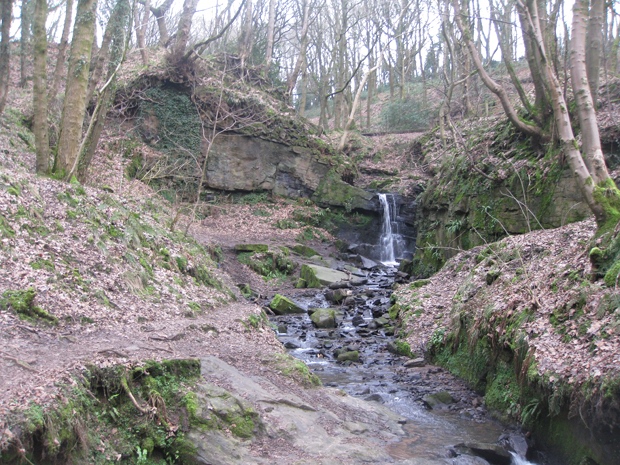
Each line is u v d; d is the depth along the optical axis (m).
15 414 4.01
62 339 6.00
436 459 6.05
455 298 11.41
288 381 7.30
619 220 7.62
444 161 22.25
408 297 13.77
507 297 8.68
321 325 13.23
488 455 6.28
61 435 4.24
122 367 5.41
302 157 26.00
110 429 5.02
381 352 11.29
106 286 8.00
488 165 16.73
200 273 11.52
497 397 7.81
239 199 24.64
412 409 7.92
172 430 5.31
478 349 8.91
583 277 7.33
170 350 6.50
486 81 15.51
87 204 9.89
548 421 6.56
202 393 5.84
